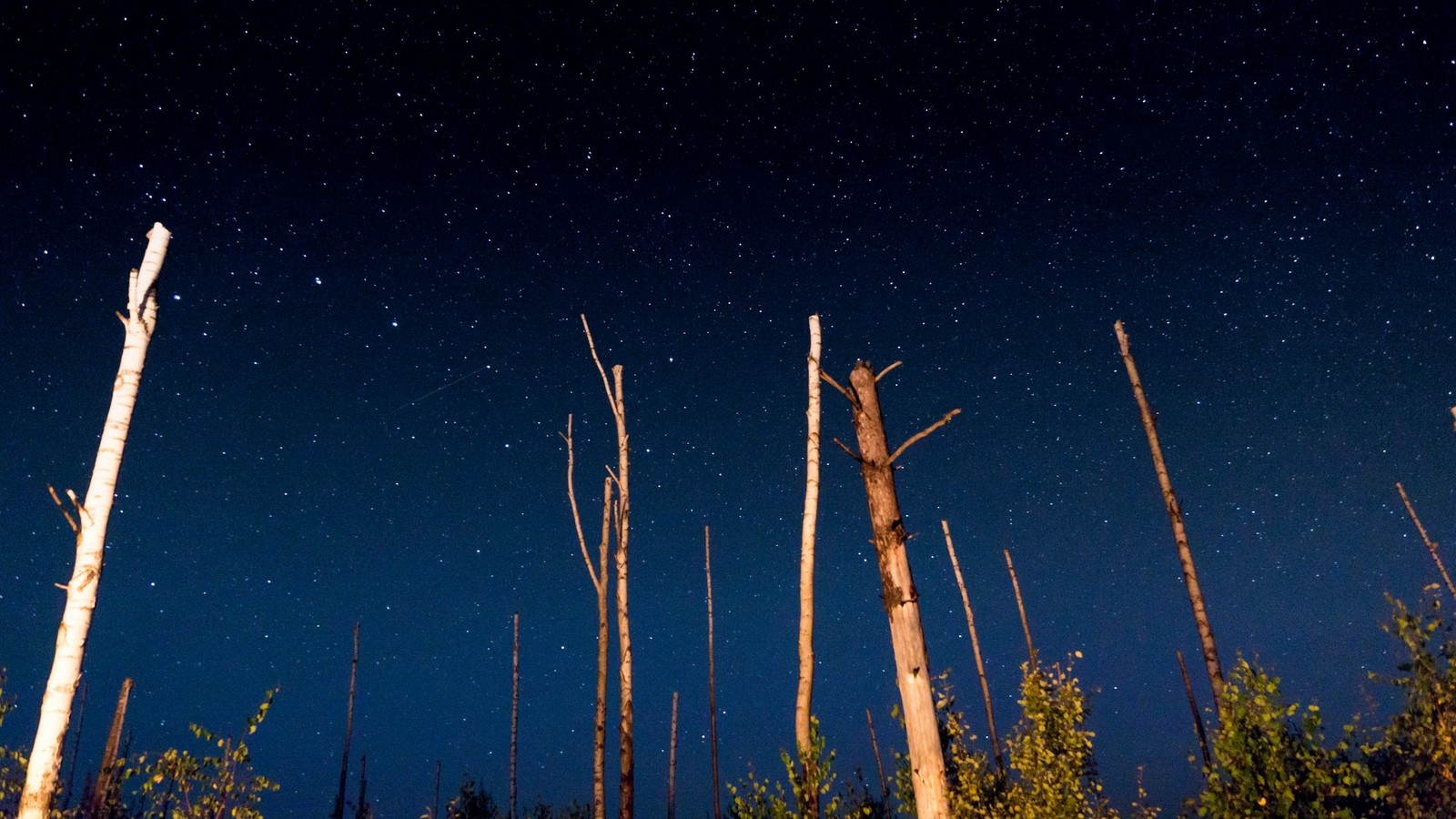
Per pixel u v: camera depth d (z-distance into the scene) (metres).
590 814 25.69
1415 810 9.80
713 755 23.36
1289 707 9.04
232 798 9.49
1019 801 12.95
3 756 8.21
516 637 27.06
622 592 12.89
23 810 5.99
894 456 6.80
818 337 10.64
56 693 6.28
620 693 12.38
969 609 22.42
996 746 20.27
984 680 21.39
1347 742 8.98
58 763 6.20
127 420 7.09
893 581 6.43
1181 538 13.50
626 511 13.32
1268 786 8.91
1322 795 8.87
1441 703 10.00
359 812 25.94
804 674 9.45
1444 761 9.89
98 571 6.66
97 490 6.79
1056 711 13.45
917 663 6.15
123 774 9.29
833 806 8.72
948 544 23.28
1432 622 10.20
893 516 6.61
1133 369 14.91
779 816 9.18
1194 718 20.19
